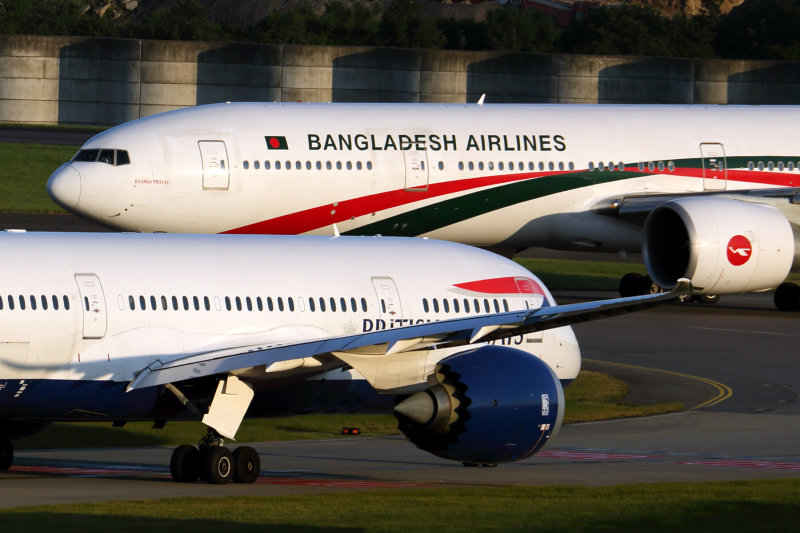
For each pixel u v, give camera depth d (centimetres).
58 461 8344
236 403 7225
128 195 13838
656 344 14162
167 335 7344
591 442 9756
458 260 8644
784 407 11331
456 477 7962
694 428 10388
